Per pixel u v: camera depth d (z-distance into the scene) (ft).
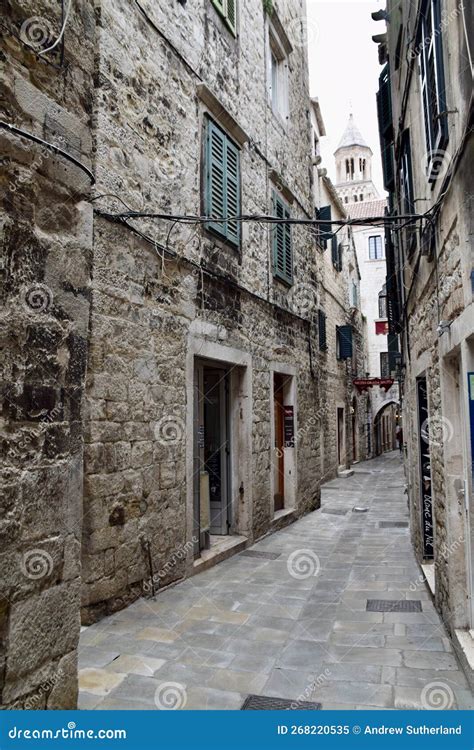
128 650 12.53
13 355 7.52
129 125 16.25
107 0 15.44
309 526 29.94
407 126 19.26
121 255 15.62
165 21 18.57
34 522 7.71
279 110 32.42
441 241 12.98
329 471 55.83
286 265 31.24
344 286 70.18
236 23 25.05
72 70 9.08
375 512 35.12
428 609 15.80
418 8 14.15
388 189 28.68
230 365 24.09
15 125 7.75
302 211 35.55
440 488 14.43
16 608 7.31
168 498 17.63
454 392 13.08
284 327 30.76
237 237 23.99
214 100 21.57
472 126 9.32
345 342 64.08
